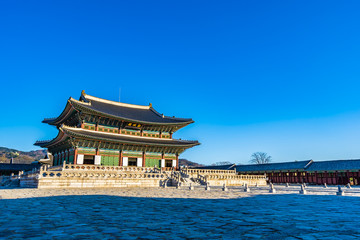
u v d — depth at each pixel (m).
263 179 68.25
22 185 50.06
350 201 26.02
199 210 18.83
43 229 12.12
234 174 66.25
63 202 22.98
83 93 70.31
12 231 11.66
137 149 64.81
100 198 26.73
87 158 57.91
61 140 60.72
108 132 64.12
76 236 10.83
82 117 59.84
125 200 25.20
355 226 13.30
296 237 10.95
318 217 16.02
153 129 71.44
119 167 54.91
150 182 49.41
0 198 26.17
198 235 11.20
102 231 11.83
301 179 77.88
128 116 69.56
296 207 20.89
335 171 70.38
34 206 20.27
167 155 69.31
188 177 57.09
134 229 12.33
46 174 40.19
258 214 17.06
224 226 13.16
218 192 37.06
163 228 12.60
